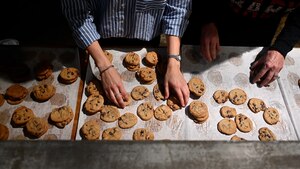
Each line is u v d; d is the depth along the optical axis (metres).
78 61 1.80
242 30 2.04
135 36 1.81
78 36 1.64
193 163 0.60
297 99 1.76
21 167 0.58
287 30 1.80
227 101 1.73
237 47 1.94
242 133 1.62
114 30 1.76
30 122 1.54
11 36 3.29
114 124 1.61
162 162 0.60
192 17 2.05
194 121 1.63
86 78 1.76
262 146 0.63
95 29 1.67
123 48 1.91
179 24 1.70
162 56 1.88
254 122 1.67
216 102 1.72
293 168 0.60
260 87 1.80
